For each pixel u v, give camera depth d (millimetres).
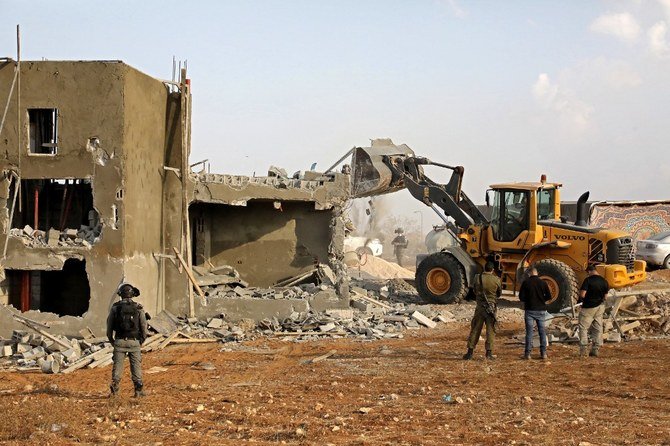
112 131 18781
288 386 13312
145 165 20141
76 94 18859
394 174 25828
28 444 9328
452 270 23656
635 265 22094
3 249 18906
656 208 33969
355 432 9633
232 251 24484
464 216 25125
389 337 19094
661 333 18438
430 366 15000
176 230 21516
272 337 19625
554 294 20875
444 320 21469
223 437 9594
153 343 18328
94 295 18719
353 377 13992
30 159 18922
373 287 26766
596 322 15773
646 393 12133
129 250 19047
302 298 21234
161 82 21188
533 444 8852
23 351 17156
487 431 9586
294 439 9328
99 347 17562
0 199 18969
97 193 18812
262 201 23625
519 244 22719
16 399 12312
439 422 10148
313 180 23250
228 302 21031
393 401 11695
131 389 13484
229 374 14914
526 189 22578
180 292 21203
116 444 9195
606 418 10367
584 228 22000
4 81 18953
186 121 21609
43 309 21391
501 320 21141
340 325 20172
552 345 17250
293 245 24297
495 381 13336
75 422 10375
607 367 14508
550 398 11836
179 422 10430
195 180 21875
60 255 18828
